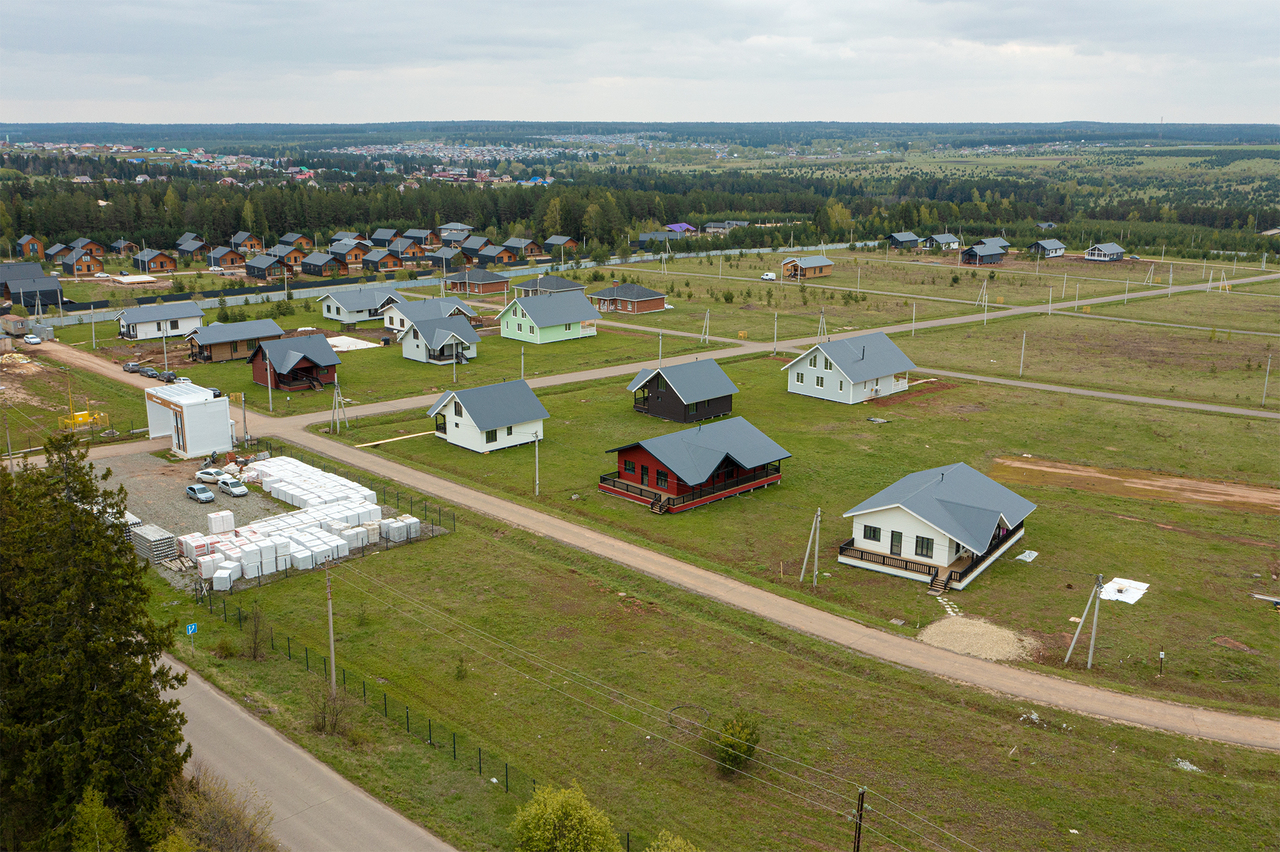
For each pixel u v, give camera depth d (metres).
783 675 40.38
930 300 155.12
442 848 29.55
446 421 75.06
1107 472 69.31
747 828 30.77
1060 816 31.41
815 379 91.19
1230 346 117.12
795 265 180.88
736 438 65.06
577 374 100.50
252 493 63.16
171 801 30.16
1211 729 36.44
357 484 63.09
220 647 41.50
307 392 91.38
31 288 139.50
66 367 100.88
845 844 30.03
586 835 27.42
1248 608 47.38
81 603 30.09
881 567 51.84
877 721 36.94
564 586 48.97
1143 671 41.16
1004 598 48.34
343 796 31.91
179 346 114.44
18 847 29.55
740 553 54.09
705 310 144.25
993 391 94.25
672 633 44.00
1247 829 30.77
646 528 57.56
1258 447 75.62
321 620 45.19
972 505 52.38
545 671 40.53
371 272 184.75
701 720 36.91
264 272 177.75
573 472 68.19
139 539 52.66
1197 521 59.34
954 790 32.72
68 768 28.97
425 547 54.06
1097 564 52.66
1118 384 97.50
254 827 28.44
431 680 39.81
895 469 69.19
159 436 76.56
